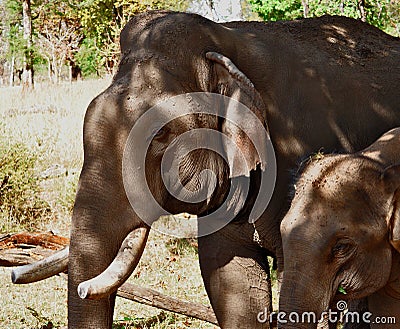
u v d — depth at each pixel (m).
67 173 11.40
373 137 4.97
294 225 3.88
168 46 4.49
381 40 5.50
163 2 23.92
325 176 3.97
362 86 5.04
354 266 3.93
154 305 6.09
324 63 5.04
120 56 4.62
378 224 3.93
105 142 4.24
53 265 4.41
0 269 7.97
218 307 5.16
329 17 5.53
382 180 3.96
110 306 4.26
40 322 6.41
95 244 4.18
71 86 26.89
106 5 27.84
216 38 4.63
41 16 36.88
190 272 7.95
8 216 9.80
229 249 5.09
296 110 4.84
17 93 29.17
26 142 12.81
